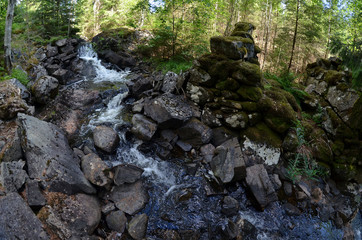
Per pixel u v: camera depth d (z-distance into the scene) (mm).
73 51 11297
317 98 6977
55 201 3551
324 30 12734
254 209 4535
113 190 4258
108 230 3789
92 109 7230
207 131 5539
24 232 2922
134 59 11281
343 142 5766
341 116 6090
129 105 6980
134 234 3678
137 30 12984
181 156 5305
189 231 3896
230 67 5746
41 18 13109
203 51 9258
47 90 7340
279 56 12352
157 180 4773
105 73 10469
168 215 4141
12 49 9625
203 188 4633
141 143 5477
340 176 5484
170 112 5410
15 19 12375
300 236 4359
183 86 6367
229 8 12414
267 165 5211
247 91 5680
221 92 5883
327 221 4734
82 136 5734
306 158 5422
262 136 5375
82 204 3754
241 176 4824
